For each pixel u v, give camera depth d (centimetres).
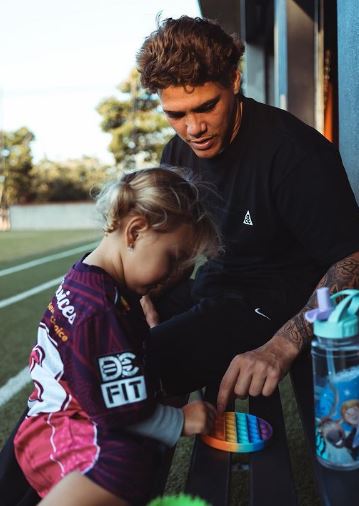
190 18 155
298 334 144
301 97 424
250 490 114
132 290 139
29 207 2861
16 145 3594
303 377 156
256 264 183
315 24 416
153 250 132
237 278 187
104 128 3216
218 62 152
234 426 137
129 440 120
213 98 156
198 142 166
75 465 119
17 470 140
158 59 151
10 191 3584
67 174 3612
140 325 136
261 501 109
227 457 126
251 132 171
